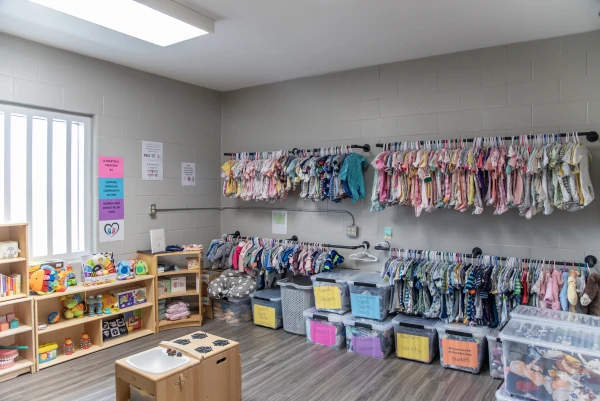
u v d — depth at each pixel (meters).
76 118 3.94
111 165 4.15
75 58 3.85
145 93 4.46
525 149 3.15
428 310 3.51
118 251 4.22
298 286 4.13
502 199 3.22
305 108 4.68
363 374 3.29
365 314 3.71
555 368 2.34
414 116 3.99
